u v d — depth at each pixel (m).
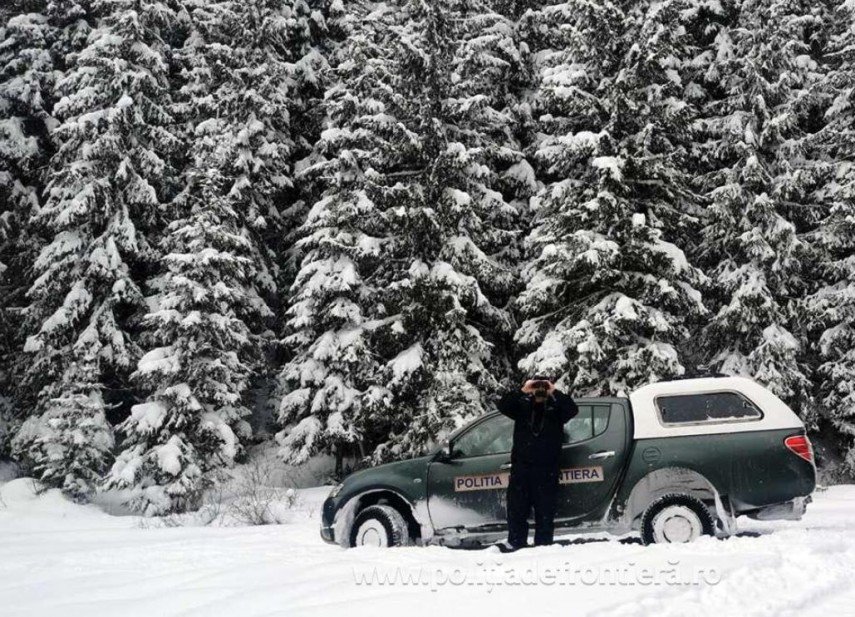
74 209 20.30
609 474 7.65
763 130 19.22
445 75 18.11
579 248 15.43
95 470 18.88
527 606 4.91
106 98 21.30
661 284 15.09
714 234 19.27
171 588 6.37
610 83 16.55
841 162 20.03
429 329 17.23
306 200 24.14
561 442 7.62
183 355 17.61
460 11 21.00
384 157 18.28
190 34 26.03
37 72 23.64
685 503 7.34
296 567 6.74
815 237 19.53
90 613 5.59
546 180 21.05
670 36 16.81
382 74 19.20
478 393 16.45
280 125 23.52
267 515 13.77
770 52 19.55
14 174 23.86
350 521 8.60
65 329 20.22
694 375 19.27
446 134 18.02
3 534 12.77
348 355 18.56
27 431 20.27
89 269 20.42
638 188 16.62
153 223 21.84
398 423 17.70
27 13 25.20
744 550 6.26
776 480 7.35
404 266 18.31
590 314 15.48
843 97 20.14
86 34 24.02
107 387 20.42
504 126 19.64
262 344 21.83
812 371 19.59
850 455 19.09
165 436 17.30
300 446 19.05
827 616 4.64
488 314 17.89
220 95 22.56
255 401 24.84
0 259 24.09
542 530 7.50
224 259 17.98
